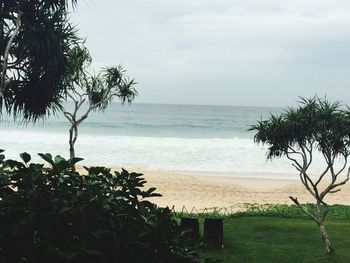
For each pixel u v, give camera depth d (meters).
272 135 9.31
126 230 1.89
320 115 8.86
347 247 10.49
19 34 7.84
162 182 23.09
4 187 1.99
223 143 42.34
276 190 22.45
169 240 2.03
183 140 44.12
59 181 1.99
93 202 1.90
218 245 10.34
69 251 1.76
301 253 10.03
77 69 13.30
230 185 23.27
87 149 35.94
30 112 8.80
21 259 1.75
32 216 1.79
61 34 8.19
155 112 115.94
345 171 28.72
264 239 11.42
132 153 34.59
